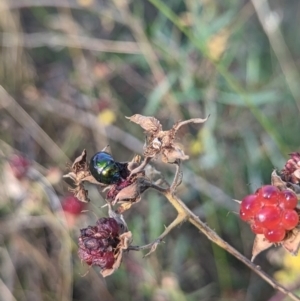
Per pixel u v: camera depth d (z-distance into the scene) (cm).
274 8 51
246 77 46
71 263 40
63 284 40
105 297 41
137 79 46
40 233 42
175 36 44
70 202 39
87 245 30
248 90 44
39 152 43
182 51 43
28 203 40
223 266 41
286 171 31
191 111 43
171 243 42
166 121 43
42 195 39
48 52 48
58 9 45
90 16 50
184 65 43
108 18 47
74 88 45
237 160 43
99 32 48
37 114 44
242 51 47
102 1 46
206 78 43
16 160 40
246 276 42
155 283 40
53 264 41
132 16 45
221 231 42
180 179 30
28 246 41
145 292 40
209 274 43
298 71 47
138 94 46
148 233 42
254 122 44
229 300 41
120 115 44
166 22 47
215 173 43
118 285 41
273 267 42
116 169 30
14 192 40
